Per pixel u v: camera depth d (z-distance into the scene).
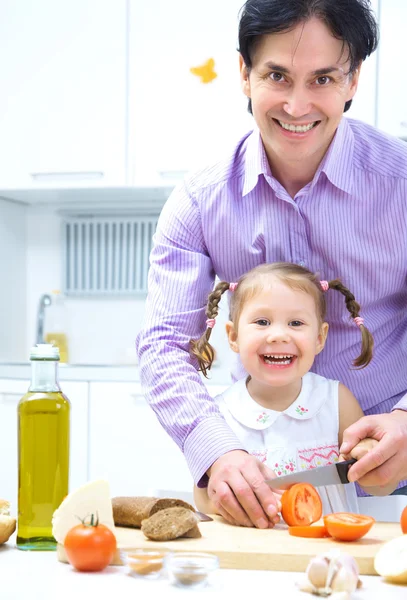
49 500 1.02
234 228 1.44
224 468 1.16
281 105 1.23
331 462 1.48
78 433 2.71
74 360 3.27
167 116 2.79
